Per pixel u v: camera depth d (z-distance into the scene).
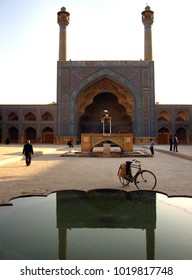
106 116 15.82
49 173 6.74
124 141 13.12
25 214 3.56
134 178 4.93
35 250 2.52
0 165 8.38
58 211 3.68
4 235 2.87
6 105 29.38
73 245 2.62
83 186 5.03
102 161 10.11
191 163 9.16
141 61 27.36
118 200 4.22
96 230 3.05
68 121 27.17
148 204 4.01
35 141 30.64
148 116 27.09
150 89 27.17
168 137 30.45
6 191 4.59
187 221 3.29
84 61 27.41
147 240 2.73
